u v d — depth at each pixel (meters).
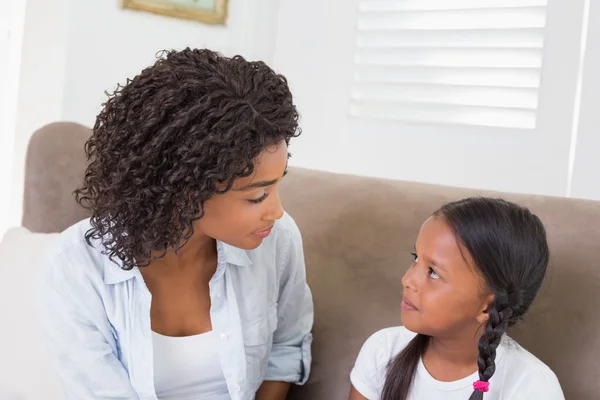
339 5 1.96
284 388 1.13
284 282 1.14
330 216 1.20
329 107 2.01
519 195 1.08
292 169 1.33
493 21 1.69
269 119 0.80
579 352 0.93
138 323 0.97
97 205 0.89
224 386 1.04
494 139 1.71
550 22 1.61
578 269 0.96
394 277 1.10
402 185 1.18
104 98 1.77
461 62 1.75
